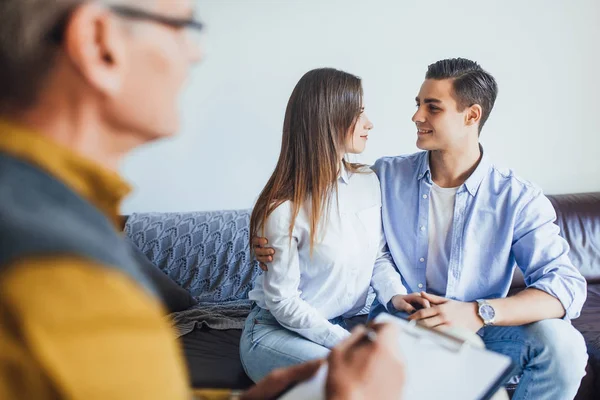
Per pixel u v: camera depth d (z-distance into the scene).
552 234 1.32
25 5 0.35
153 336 0.34
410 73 2.21
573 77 2.27
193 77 2.15
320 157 1.25
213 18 2.10
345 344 0.49
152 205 2.28
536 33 2.21
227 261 1.95
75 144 0.39
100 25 0.36
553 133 2.33
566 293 1.23
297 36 2.14
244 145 2.24
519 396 1.27
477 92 1.28
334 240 1.28
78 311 0.30
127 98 0.40
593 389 1.60
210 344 1.63
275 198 1.27
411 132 2.28
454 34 2.19
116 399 0.31
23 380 0.30
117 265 0.33
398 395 0.45
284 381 0.63
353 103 1.27
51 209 0.32
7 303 0.29
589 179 2.40
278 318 1.27
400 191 1.43
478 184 1.34
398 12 2.15
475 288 1.37
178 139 2.21
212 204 2.30
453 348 0.75
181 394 0.36
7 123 0.36
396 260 1.44
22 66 0.35
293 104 1.28
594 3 2.19
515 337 1.26
